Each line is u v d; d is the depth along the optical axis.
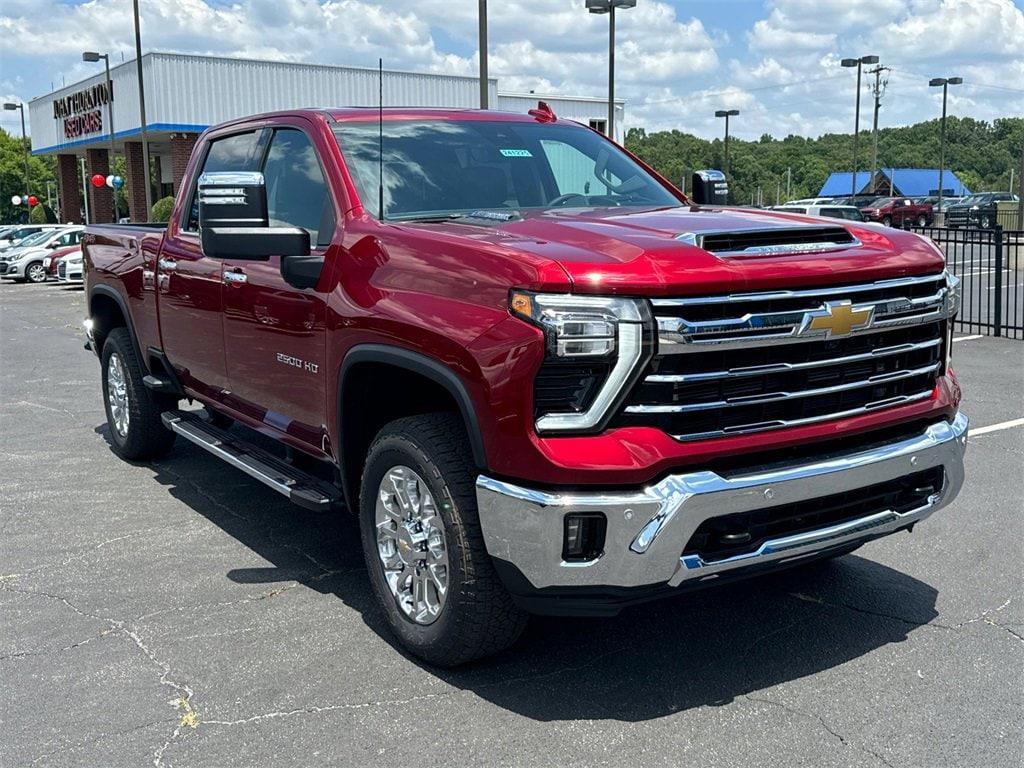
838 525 3.50
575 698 3.54
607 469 3.10
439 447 3.54
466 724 3.37
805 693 3.55
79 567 4.92
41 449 7.41
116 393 6.91
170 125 34.53
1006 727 3.29
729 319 3.21
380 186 4.11
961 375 9.70
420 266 3.64
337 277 4.06
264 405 4.84
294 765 3.14
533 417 3.16
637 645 3.96
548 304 3.14
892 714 3.39
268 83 35.88
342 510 5.81
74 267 24.44
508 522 3.24
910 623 4.12
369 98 37.41
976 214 44.47
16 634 4.13
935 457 3.71
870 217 47.00
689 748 3.20
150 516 5.73
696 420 3.23
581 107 44.06
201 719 3.43
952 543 5.05
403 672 3.76
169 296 5.70
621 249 3.30
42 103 51.28
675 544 3.14
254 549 5.16
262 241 3.99
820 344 3.44
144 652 3.95
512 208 4.54
